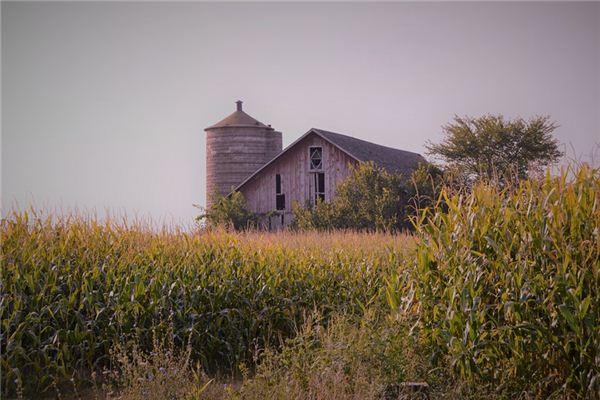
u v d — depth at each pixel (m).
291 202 45.03
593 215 8.59
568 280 8.34
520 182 9.72
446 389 8.88
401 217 38.12
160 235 15.91
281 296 13.95
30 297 11.66
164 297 12.41
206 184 54.53
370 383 8.95
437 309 9.47
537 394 8.59
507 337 8.84
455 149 47.53
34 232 13.50
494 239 9.20
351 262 16.56
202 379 11.24
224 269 13.94
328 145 44.06
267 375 9.30
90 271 12.46
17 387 10.27
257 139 53.50
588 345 8.18
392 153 54.38
